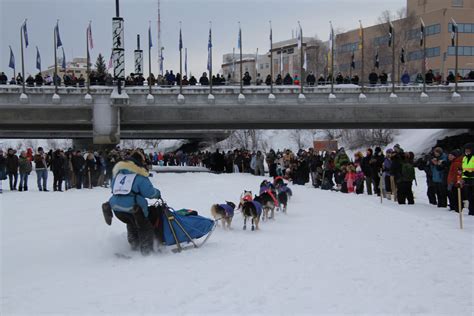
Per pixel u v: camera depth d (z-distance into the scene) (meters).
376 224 12.91
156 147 89.06
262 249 9.76
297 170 27.70
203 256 9.11
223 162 40.53
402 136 61.94
